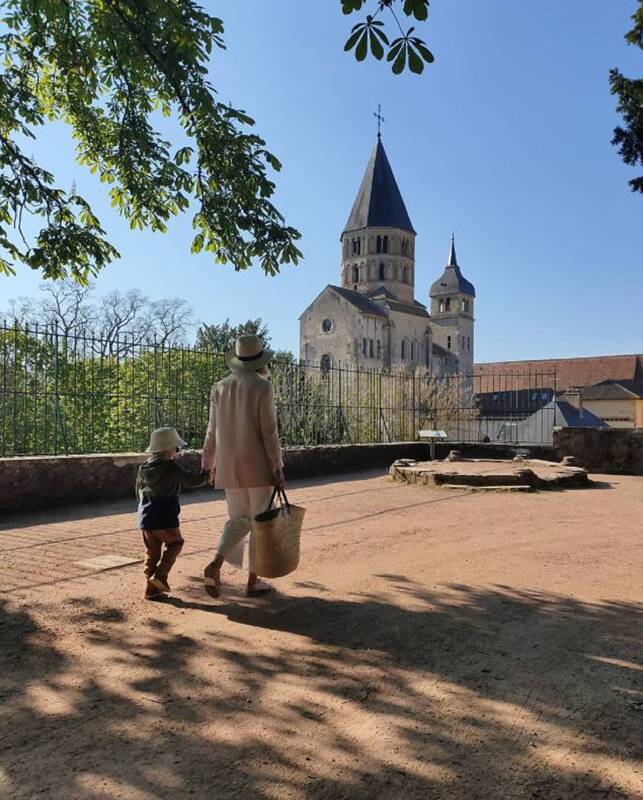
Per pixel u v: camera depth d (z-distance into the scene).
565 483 11.48
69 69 7.51
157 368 12.69
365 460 15.12
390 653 3.63
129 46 6.70
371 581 5.16
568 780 2.38
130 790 2.32
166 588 4.69
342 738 2.69
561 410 40.38
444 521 7.93
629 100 13.43
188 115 7.09
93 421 11.91
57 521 7.83
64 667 3.42
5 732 2.73
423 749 2.60
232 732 2.73
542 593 4.83
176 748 2.60
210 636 3.91
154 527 4.60
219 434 4.71
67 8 6.02
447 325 88.75
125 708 2.96
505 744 2.63
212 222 7.70
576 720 2.84
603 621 4.18
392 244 74.06
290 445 15.22
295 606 4.50
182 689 3.17
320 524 7.71
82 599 4.62
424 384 20.33
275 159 7.12
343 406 16.97
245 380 4.68
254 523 4.56
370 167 76.75
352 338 65.88
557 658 3.56
